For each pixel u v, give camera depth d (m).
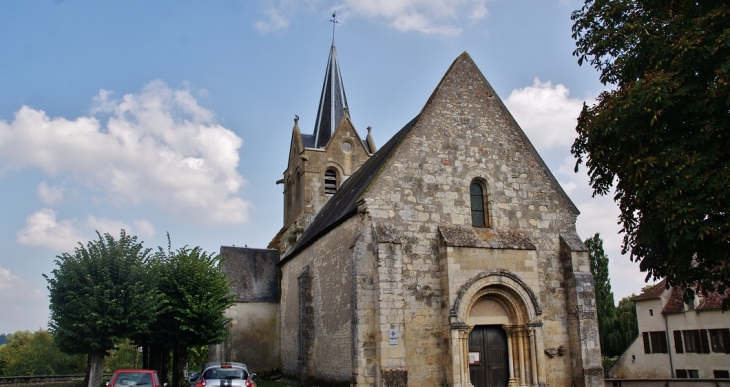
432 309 18.39
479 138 20.84
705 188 11.72
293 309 28.64
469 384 17.58
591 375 19.08
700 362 32.50
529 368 18.73
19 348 67.62
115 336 21.69
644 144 13.07
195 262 25.36
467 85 21.39
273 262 34.62
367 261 18.14
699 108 12.13
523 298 19.02
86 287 21.62
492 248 19.05
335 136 34.53
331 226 21.94
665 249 13.35
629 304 46.31
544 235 20.70
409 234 18.81
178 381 25.27
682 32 12.66
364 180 23.14
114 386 15.43
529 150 21.48
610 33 14.45
